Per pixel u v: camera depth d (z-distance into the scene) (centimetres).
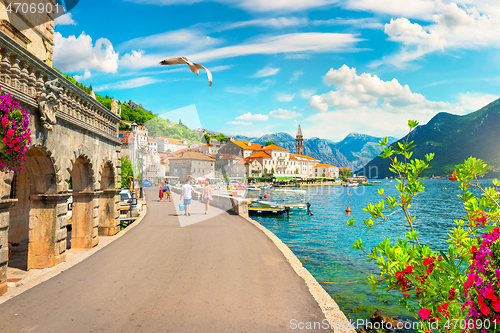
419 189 467
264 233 1214
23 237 1181
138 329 451
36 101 700
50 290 608
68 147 876
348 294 990
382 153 500
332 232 2403
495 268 303
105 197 1277
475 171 417
